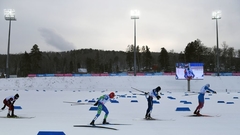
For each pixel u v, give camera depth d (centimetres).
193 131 773
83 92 3142
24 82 4169
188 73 3425
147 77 4212
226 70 7238
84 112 1248
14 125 863
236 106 1585
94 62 8606
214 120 1001
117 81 4100
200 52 6569
